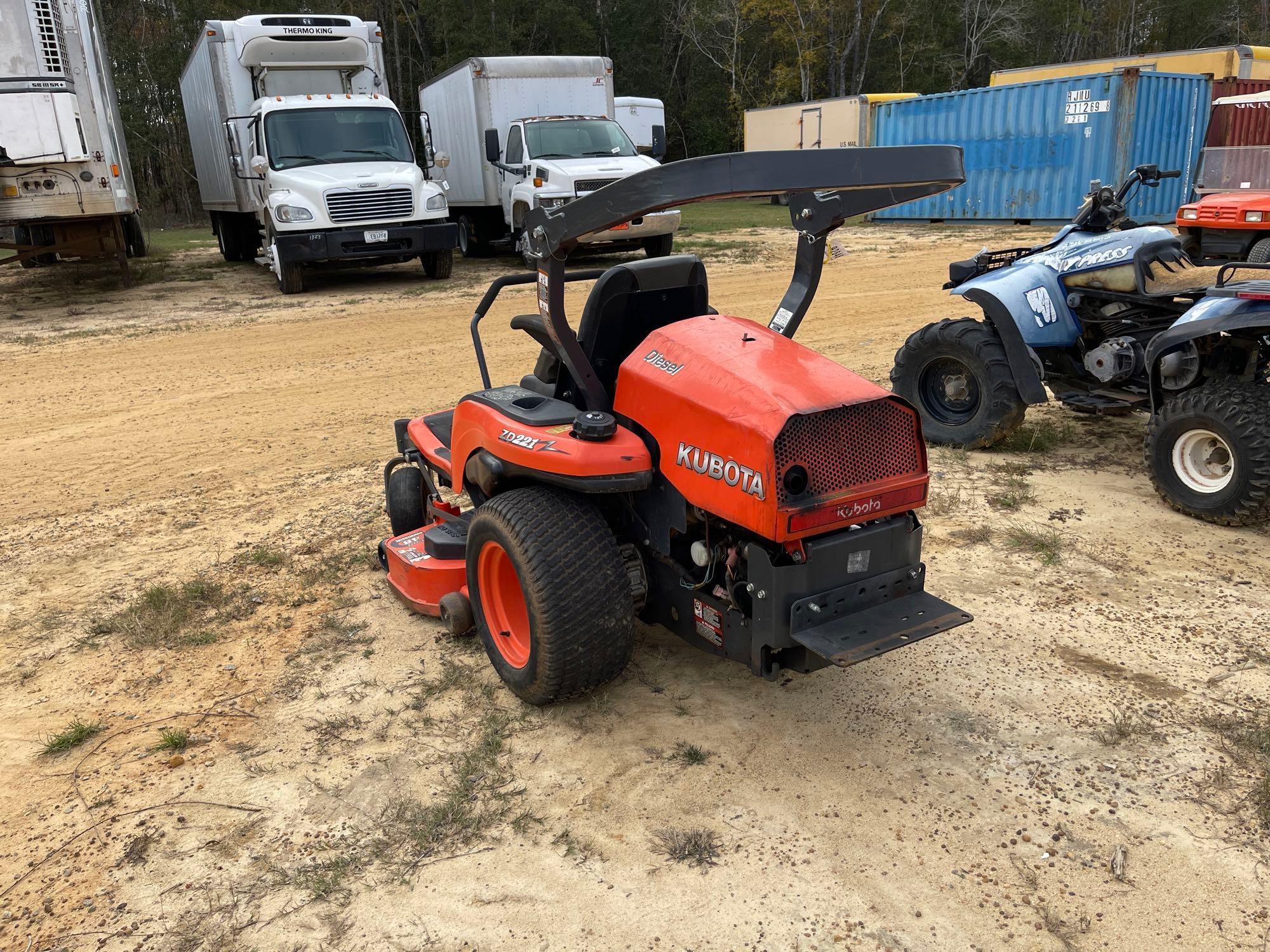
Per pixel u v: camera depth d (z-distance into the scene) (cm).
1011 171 2072
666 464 321
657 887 267
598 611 322
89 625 442
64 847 295
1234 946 242
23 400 876
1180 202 2036
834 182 303
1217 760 313
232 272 1775
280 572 491
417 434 485
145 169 4053
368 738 344
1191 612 412
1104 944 244
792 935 249
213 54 1518
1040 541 481
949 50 4994
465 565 398
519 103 1741
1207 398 489
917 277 1422
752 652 306
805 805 299
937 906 257
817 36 4622
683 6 5009
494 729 345
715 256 1703
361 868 280
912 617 304
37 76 1230
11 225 1291
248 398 861
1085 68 2361
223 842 293
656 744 333
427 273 1598
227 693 379
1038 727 335
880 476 303
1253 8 5512
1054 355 625
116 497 618
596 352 362
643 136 3028
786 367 308
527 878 273
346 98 1499
